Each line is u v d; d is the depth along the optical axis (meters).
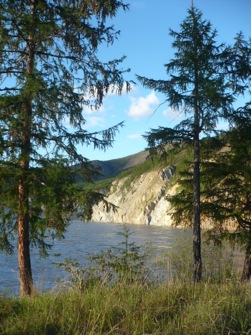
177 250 10.98
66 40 10.23
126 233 10.30
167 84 13.40
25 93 9.12
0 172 8.82
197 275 8.55
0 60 9.73
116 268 8.41
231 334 4.36
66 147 9.90
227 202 14.05
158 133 13.41
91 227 71.38
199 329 4.36
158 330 4.34
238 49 13.69
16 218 9.97
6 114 9.26
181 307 5.35
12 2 9.25
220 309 4.89
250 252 12.80
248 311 5.01
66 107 9.99
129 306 5.20
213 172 13.72
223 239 13.52
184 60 12.93
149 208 109.31
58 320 4.83
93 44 10.41
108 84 10.62
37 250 26.56
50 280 14.56
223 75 13.91
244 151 13.70
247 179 12.91
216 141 13.89
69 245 30.34
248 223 13.69
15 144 9.24
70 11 9.95
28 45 9.97
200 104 12.93
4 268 20.78
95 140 10.27
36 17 9.34
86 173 10.02
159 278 7.66
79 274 7.58
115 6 10.20
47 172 9.02
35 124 9.66
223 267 9.20
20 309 5.33
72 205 9.30
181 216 14.27
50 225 9.21
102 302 5.32
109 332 4.32
